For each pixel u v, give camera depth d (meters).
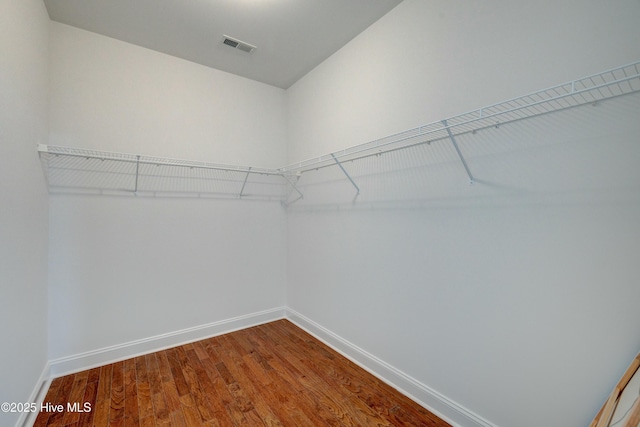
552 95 1.28
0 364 1.28
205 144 2.78
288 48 2.52
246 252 3.04
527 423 1.36
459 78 1.63
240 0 1.96
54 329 2.12
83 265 2.23
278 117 3.26
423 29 1.83
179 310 2.65
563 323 1.25
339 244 2.52
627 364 1.09
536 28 1.33
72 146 2.18
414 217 1.88
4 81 1.34
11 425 1.39
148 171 2.49
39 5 1.87
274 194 3.23
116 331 2.36
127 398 1.86
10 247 1.40
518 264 1.39
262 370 2.20
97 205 2.28
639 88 1.06
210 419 1.68
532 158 1.34
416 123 1.87
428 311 1.80
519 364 1.39
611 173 1.12
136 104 2.45
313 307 2.86
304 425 1.64
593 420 1.09
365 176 2.26
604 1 1.14
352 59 2.39
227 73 2.92
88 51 2.26
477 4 1.55
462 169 1.61
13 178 1.45
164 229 2.57
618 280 1.11
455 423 1.64
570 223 1.23
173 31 2.28
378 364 2.12
